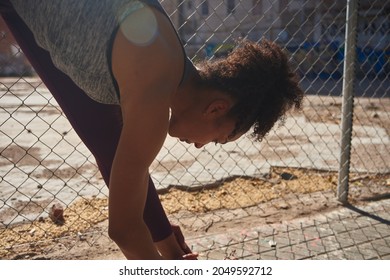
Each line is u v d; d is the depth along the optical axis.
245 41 1.53
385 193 3.86
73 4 1.37
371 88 12.67
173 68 1.28
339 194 3.62
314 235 3.02
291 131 6.28
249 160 4.70
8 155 4.61
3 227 2.94
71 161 4.50
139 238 1.33
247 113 1.42
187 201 3.54
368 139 6.01
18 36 1.65
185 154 4.85
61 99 1.72
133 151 1.23
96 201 3.44
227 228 3.10
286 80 1.47
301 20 8.20
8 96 9.19
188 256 1.76
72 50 1.40
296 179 4.15
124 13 1.28
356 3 3.41
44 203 3.35
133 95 1.23
